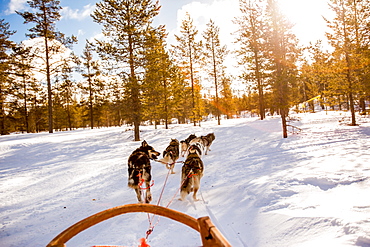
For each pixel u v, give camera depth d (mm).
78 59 25625
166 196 6762
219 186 7086
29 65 24000
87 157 14516
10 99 27594
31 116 49594
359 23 19812
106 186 8367
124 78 21203
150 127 32219
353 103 19938
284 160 9078
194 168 6148
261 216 4492
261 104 29578
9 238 4758
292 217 4070
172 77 31266
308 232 3539
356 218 3508
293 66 17094
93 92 39219
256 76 27047
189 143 12406
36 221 5617
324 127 19672
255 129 21828
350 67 19984
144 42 21203
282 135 17406
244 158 10844
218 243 1202
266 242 3594
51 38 24359
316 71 22000
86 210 6145
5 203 7023
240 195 5934
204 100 34312
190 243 3947
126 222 5066
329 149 10062
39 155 15312
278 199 5137
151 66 22453
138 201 6207
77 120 60500
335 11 20438
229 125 26562
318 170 6711
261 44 17859
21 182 9430
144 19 21266
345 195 4648
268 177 6918
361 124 19672
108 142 19750
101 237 4375
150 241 4121
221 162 10633
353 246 2891
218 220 4738
